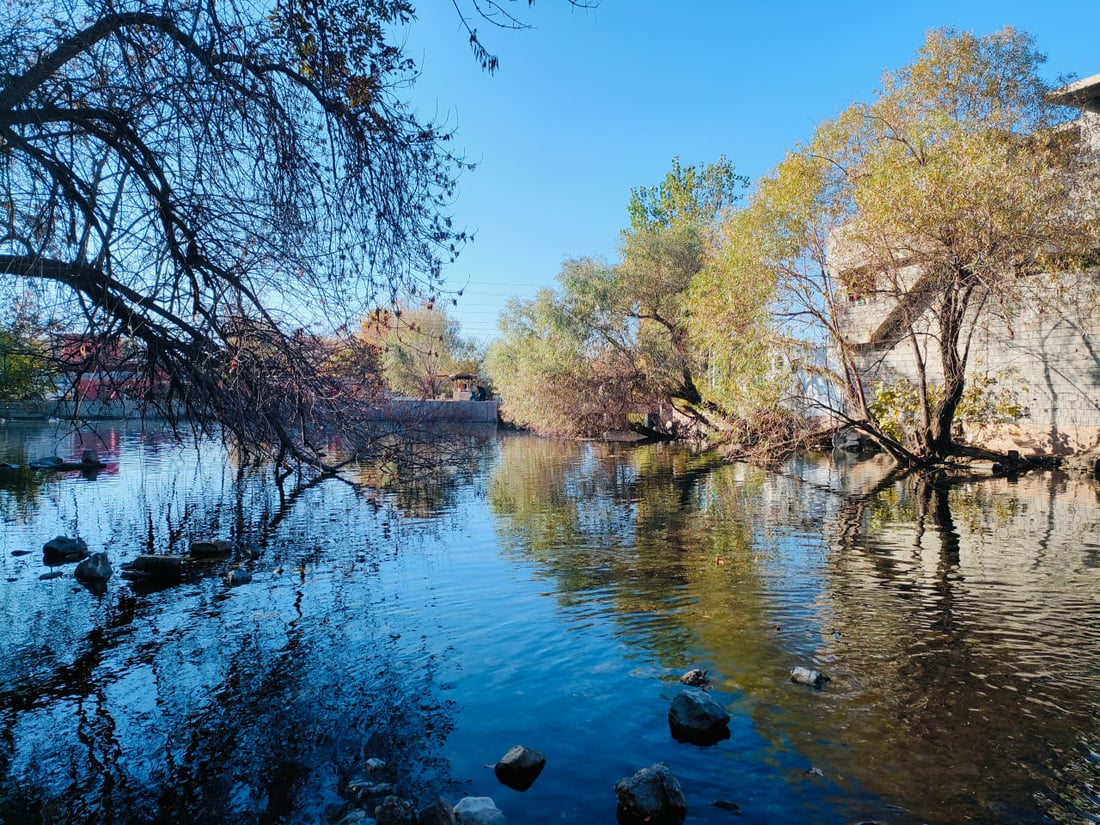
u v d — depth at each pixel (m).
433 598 7.68
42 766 4.34
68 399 7.14
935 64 19.20
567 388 33.59
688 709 4.59
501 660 5.81
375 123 6.50
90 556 9.13
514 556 9.70
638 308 31.42
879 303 23.72
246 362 7.27
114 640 6.55
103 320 5.99
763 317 19.67
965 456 19.47
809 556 9.26
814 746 4.28
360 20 6.14
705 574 8.42
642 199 40.28
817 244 19.25
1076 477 16.75
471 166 7.13
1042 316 18.88
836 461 21.64
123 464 23.72
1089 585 7.64
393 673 5.61
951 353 18.33
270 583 8.53
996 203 14.71
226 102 5.54
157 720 4.92
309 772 4.20
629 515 12.95
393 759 4.30
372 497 16.22
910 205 15.47
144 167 5.80
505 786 3.96
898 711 4.71
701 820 3.57
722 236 25.06
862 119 19.11
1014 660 5.55
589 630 6.48
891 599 7.24
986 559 8.90
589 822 3.61
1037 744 4.25
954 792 3.76
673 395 32.34
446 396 60.75
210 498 16.22
